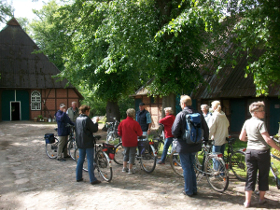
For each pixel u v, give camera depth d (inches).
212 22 266.5
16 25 1093.8
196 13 267.1
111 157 230.7
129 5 351.9
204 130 193.3
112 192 201.5
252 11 224.5
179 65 357.1
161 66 337.4
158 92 380.5
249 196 167.2
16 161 316.5
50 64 1093.8
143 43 344.2
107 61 381.7
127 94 657.6
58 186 218.7
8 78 1007.0
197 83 368.5
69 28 553.6
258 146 166.2
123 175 248.8
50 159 327.0
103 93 618.2
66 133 315.3
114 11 352.2
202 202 177.8
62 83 1081.4
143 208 170.4
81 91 1300.4
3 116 1032.8
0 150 398.3
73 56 570.3
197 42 359.9
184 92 376.8
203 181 225.3
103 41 476.4
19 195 199.0
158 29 350.0
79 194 198.8
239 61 561.3
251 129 169.8
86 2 489.1
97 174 258.8
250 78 511.8
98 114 1302.9
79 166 229.0
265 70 203.0
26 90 1062.4
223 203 175.2
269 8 211.8
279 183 182.4
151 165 254.8
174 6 350.6
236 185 211.3
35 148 415.5
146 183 222.8
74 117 377.1
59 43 571.5
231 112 585.9
